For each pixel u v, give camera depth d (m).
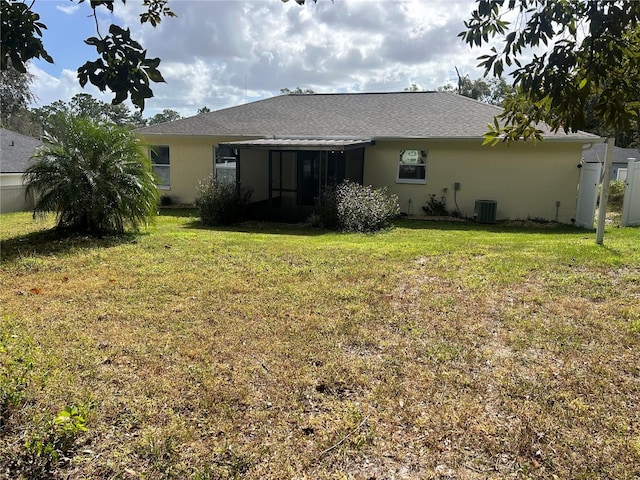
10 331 4.16
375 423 2.86
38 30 2.15
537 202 12.76
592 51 2.14
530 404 3.06
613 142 7.77
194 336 4.15
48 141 8.84
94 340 4.02
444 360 3.70
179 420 2.85
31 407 2.88
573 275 5.93
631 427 2.80
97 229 9.12
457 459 2.54
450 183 13.52
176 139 15.74
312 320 4.55
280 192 14.29
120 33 2.08
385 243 8.65
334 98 17.55
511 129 3.14
